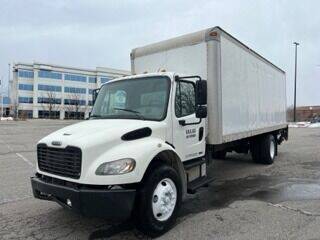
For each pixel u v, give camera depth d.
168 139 6.16
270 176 10.20
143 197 5.34
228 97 8.43
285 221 6.11
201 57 7.76
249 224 5.98
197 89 6.49
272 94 13.01
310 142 21.41
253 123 10.57
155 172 5.50
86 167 5.01
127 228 5.84
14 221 6.22
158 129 5.94
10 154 15.66
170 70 8.32
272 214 6.51
